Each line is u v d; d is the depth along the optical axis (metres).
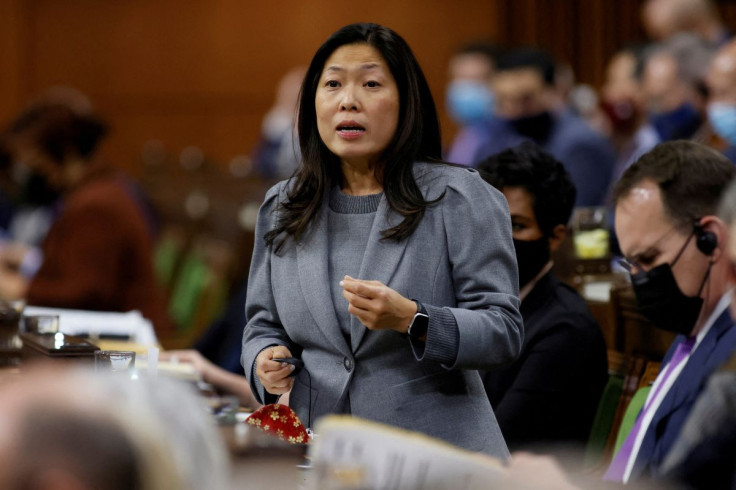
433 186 4.93
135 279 12.03
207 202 18.44
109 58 29.38
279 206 5.18
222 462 2.05
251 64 29.00
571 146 13.69
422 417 4.80
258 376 5.07
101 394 1.84
